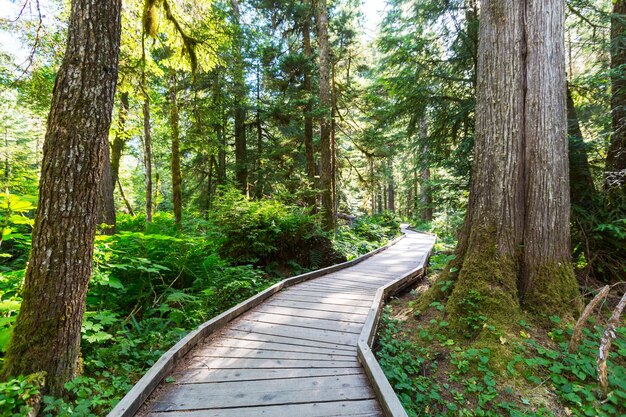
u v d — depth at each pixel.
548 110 4.34
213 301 5.47
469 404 3.13
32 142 16.75
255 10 13.87
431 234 17.05
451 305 4.35
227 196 8.98
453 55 8.16
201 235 8.42
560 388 3.13
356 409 2.57
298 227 9.02
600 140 5.53
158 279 5.88
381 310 5.01
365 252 12.05
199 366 3.22
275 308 4.99
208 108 11.22
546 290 4.09
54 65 5.85
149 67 7.70
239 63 11.88
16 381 2.53
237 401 2.65
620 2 5.83
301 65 11.90
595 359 3.34
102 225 5.57
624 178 5.13
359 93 13.73
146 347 3.90
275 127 16.06
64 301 2.85
